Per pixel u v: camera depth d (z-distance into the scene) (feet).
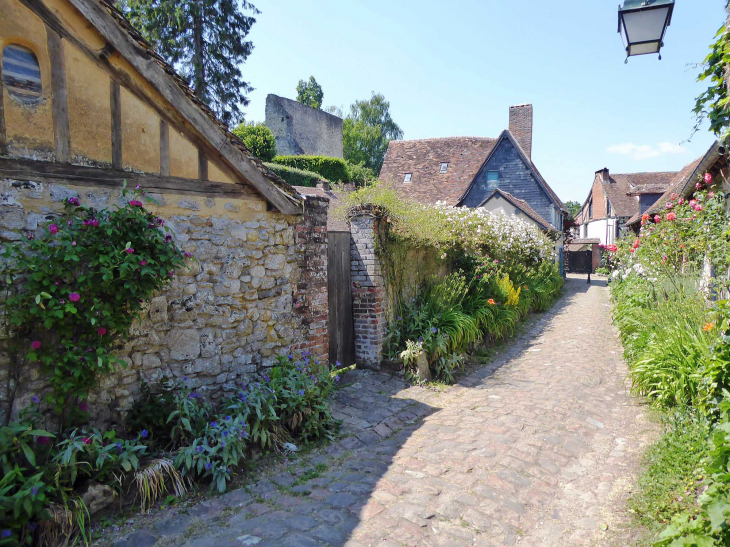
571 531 10.66
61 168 11.62
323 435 15.66
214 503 11.53
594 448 15.11
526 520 11.12
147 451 12.46
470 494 12.05
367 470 13.50
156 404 12.80
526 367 24.98
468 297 29.17
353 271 22.68
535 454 14.40
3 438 9.43
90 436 10.91
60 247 10.77
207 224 14.92
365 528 10.55
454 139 92.43
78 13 11.66
